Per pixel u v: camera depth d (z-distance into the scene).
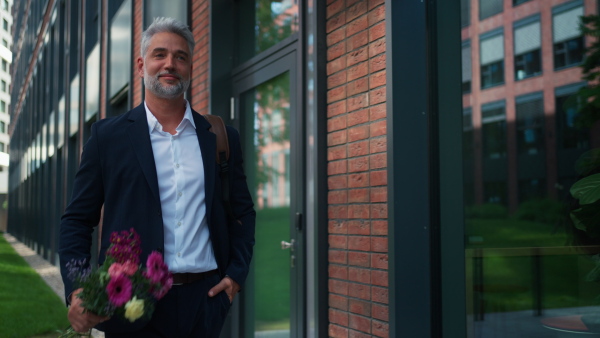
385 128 3.29
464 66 2.99
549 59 2.60
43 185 21.75
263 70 5.13
